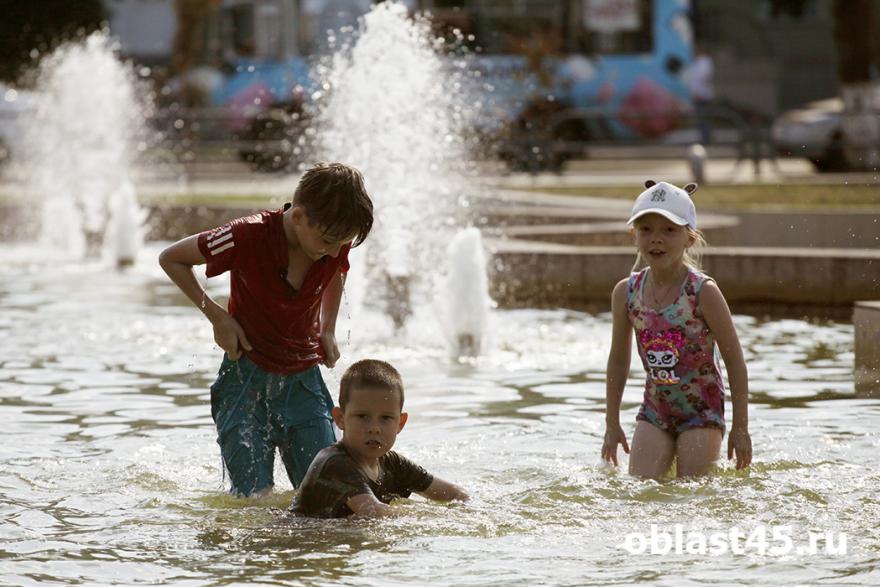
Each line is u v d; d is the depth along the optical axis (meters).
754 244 43.53
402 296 29.50
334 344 14.66
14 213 52.38
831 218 42.81
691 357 15.53
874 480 14.45
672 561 11.59
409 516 13.07
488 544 12.15
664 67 71.19
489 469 15.42
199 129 70.25
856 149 64.75
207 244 13.76
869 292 29.48
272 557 11.73
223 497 13.95
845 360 23.53
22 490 14.40
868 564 11.41
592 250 32.25
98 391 20.70
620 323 16.11
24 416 18.77
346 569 11.37
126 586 10.95
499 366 23.20
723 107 81.31
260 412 14.14
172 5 78.94
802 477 14.65
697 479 14.70
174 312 30.19
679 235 15.56
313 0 69.19
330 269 14.19
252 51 71.06
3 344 25.42
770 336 26.67
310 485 13.20
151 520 13.04
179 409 19.33
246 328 14.06
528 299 32.19
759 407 19.22
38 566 11.49
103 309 30.73
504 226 43.41
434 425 18.12
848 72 70.69
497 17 68.62
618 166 74.25
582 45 70.38
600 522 12.93
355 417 13.29
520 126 67.50
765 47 97.25
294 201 13.69
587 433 17.58
